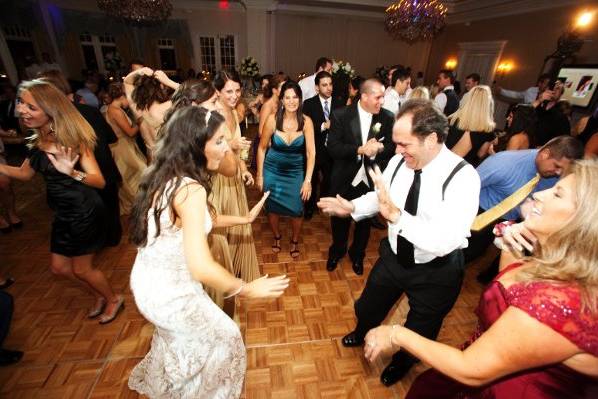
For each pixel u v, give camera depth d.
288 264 2.62
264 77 4.43
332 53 10.56
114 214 2.55
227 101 1.79
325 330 2.00
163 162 0.95
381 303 1.55
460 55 9.33
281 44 10.12
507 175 1.88
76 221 1.60
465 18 9.01
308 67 10.59
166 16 6.05
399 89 3.46
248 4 9.23
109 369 1.68
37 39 8.85
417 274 1.33
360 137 2.15
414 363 1.66
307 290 2.34
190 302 1.10
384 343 0.84
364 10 9.96
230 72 1.83
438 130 1.09
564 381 0.64
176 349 1.18
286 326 2.02
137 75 1.90
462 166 1.16
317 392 1.63
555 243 0.63
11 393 1.55
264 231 3.09
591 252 0.57
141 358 1.75
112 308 1.96
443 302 1.35
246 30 10.16
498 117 7.81
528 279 0.65
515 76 7.46
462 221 1.13
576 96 5.76
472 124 2.29
